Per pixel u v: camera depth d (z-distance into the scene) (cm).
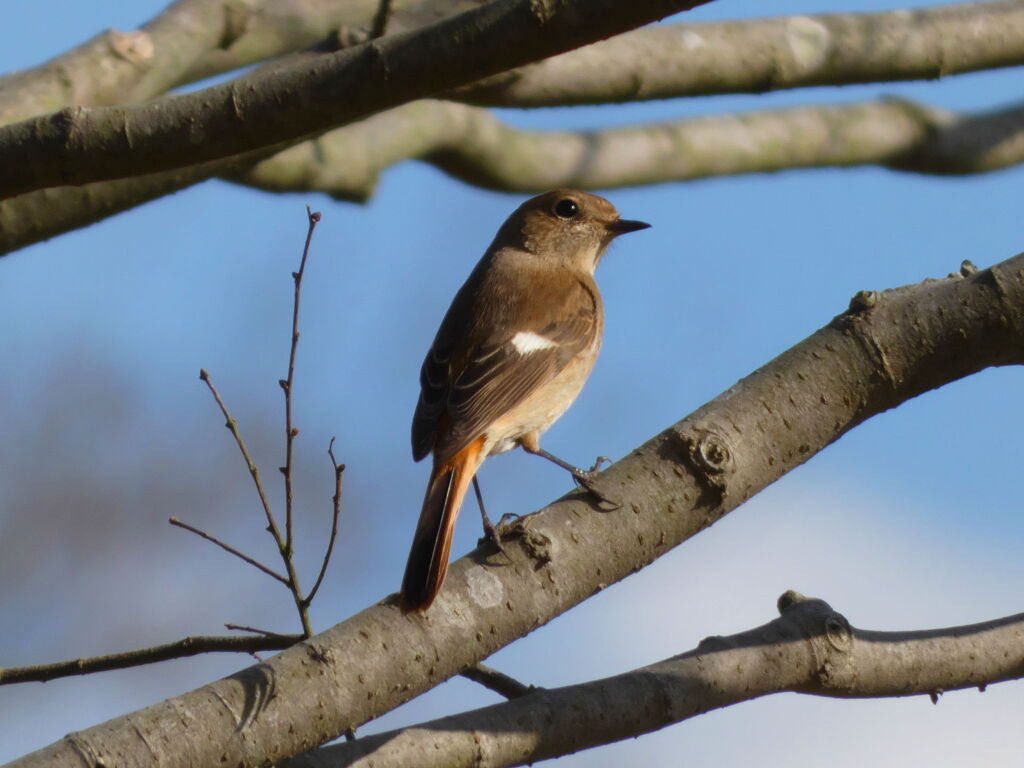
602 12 713
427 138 1579
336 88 752
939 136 1680
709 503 802
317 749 723
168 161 778
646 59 1293
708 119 1680
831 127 1672
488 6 731
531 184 1652
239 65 1253
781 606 876
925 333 831
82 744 652
